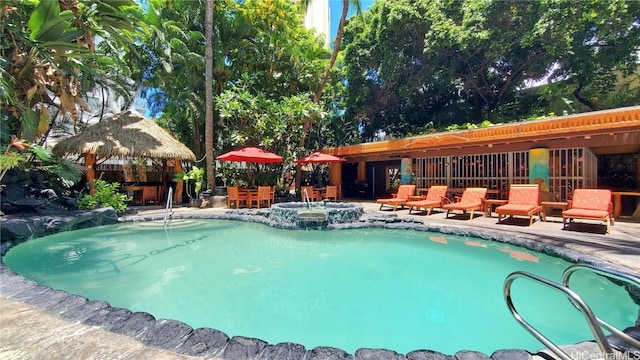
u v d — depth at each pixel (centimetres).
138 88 1464
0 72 709
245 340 221
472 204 881
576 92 1439
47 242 652
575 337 270
